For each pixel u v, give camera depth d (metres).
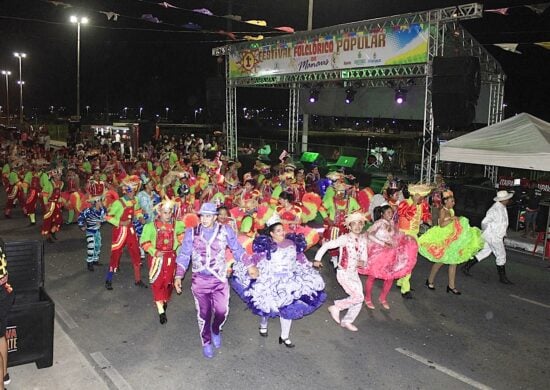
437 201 12.83
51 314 5.45
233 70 21.64
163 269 7.24
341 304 7.24
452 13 13.23
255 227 8.77
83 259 10.65
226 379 5.72
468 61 12.79
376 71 16.12
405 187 13.05
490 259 11.72
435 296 8.91
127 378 5.67
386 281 8.09
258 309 6.30
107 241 12.29
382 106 21.92
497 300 8.78
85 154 19.62
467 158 12.71
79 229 13.54
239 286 6.58
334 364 6.17
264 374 5.86
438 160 13.70
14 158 15.42
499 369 6.20
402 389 5.62
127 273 9.72
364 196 11.25
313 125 56.47
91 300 8.21
